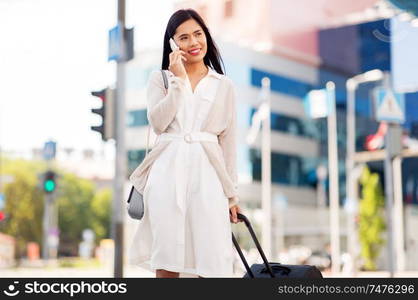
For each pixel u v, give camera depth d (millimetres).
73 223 70000
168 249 3404
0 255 47188
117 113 11609
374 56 53969
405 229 56219
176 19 3658
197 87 3609
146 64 55750
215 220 3455
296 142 61812
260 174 58219
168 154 3518
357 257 42312
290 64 58719
